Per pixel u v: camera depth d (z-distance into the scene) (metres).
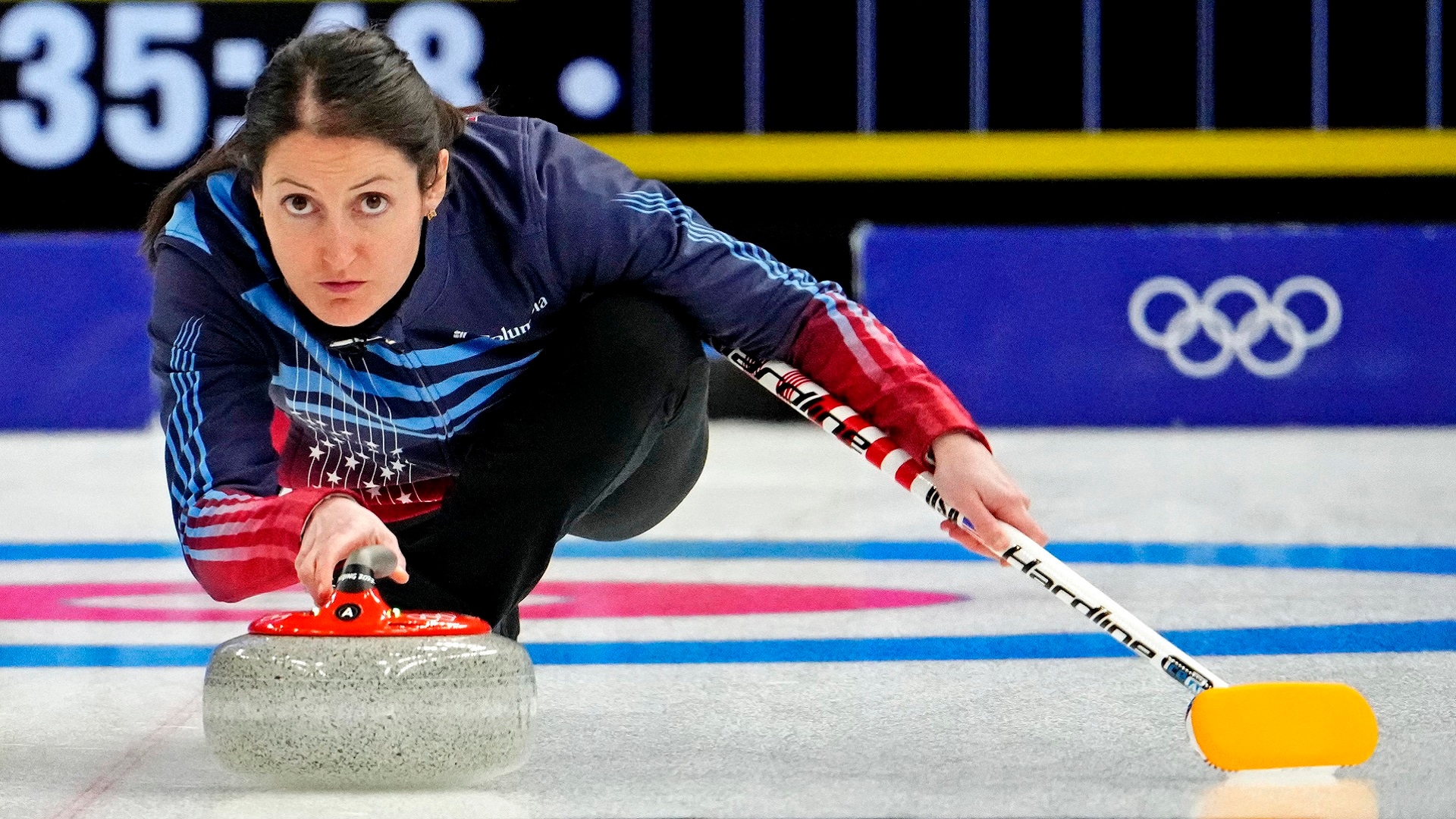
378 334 6.42
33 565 14.02
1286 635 9.78
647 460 7.62
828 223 33.97
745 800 5.91
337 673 5.71
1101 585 12.13
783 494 19.16
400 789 5.98
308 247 5.72
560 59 32.78
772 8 32.91
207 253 6.31
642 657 9.35
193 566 6.19
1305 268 27.41
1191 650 9.29
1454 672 8.50
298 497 6.11
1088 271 27.39
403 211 5.78
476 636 5.93
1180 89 33.12
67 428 27.41
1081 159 33.19
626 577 12.95
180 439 6.42
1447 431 26.97
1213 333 27.45
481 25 32.53
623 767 6.48
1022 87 33.19
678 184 33.53
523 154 6.70
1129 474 20.75
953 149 33.16
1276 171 33.03
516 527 6.95
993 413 27.58
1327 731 6.05
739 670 8.88
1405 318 27.41
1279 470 21.14
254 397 6.59
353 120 5.58
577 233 6.64
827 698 8.00
